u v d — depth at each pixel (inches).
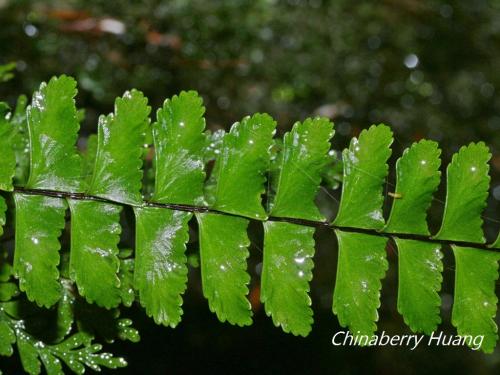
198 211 6.4
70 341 6.9
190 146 6.4
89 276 6.3
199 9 10.2
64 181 6.3
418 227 6.5
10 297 6.7
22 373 9.2
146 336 10.4
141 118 6.3
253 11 10.5
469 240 6.5
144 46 10.0
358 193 6.5
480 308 6.5
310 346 10.9
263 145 6.4
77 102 9.9
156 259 6.3
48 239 6.2
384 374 10.9
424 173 6.5
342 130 10.9
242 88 10.6
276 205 6.5
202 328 10.7
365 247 6.5
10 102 9.6
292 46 10.8
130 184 6.3
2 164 6.1
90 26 9.9
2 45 9.6
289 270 6.4
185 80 10.3
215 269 6.4
